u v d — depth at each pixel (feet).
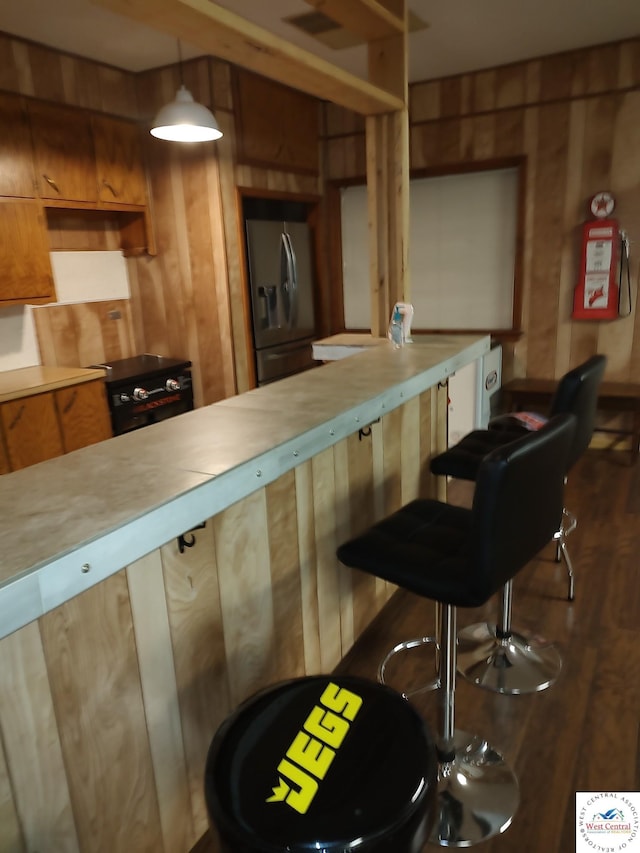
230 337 13.23
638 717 6.24
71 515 3.45
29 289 10.87
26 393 10.11
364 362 7.86
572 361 14.55
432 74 14.17
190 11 5.34
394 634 7.73
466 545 5.12
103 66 12.10
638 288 13.53
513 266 14.84
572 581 8.34
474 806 5.26
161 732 4.33
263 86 13.56
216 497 4.00
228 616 4.91
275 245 14.20
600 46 12.67
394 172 9.25
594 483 12.48
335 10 7.88
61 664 3.51
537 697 6.59
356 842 2.65
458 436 13.60
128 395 12.09
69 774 3.63
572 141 13.44
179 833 4.60
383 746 3.14
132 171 12.79
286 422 5.19
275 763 3.05
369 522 7.28
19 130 10.55
